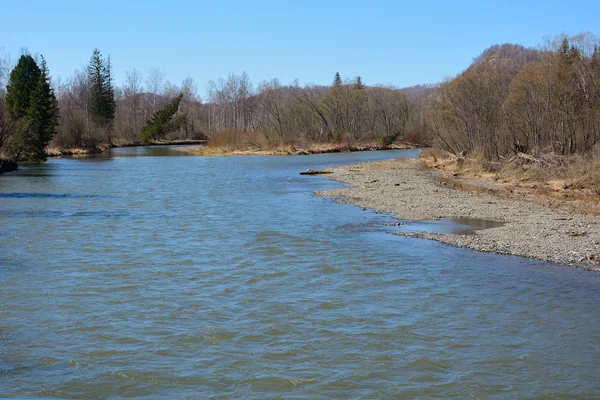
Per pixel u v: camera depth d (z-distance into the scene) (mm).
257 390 8828
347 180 38406
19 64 74500
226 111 132250
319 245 18203
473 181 36344
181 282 14109
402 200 28062
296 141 81250
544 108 38625
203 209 25812
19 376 9164
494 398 8594
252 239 19047
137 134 113625
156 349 10211
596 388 8898
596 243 18031
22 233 20031
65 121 81125
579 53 38750
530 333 10984
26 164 56500
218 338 10695
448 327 11266
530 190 31375
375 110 100625
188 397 8609
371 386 8945
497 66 52406
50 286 13703
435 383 9039
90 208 26219
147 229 20859
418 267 15570
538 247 17656
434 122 55719
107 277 14492
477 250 17469
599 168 31422
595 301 12766
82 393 8680
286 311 12109
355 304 12570
